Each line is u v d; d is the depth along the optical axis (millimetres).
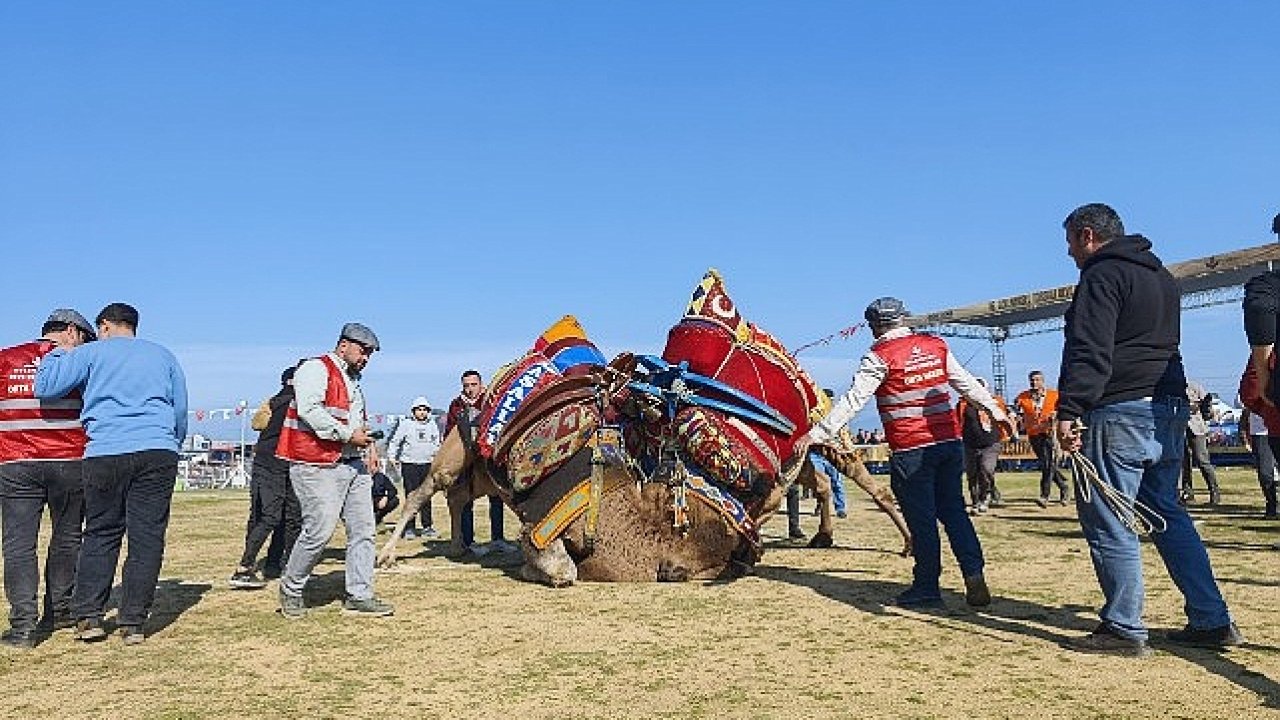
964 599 7809
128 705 5430
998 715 4941
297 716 5184
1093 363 5770
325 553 11867
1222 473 25141
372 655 6453
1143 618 6879
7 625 7684
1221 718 4801
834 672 5777
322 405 7566
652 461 9234
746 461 8953
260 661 6336
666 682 5668
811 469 11117
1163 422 5906
